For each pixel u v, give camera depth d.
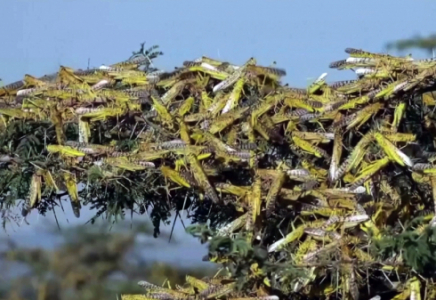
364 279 8.06
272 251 8.16
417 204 8.15
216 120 8.60
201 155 8.43
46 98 9.23
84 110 8.89
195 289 8.61
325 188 8.37
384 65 8.45
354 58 8.67
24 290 13.64
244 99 8.86
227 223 8.72
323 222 8.16
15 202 8.97
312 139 8.45
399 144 8.14
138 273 12.30
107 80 9.35
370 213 8.09
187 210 8.98
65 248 13.36
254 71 8.80
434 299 7.82
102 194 8.91
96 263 13.12
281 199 8.23
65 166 8.80
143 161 8.53
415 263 7.33
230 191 8.33
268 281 8.00
